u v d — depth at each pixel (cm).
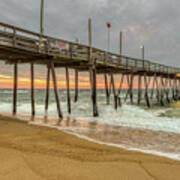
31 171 255
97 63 1198
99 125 812
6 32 713
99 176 259
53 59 959
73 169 278
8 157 302
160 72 2127
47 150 373
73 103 1791
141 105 2078
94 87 1165
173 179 265
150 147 483
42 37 867
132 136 616
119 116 1164
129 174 274
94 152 390
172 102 2723
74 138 527
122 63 1470
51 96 3797
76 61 1106
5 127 597
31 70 1103
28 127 633
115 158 352
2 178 226
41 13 931
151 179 261
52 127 686
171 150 457
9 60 1070
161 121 985
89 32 1150
